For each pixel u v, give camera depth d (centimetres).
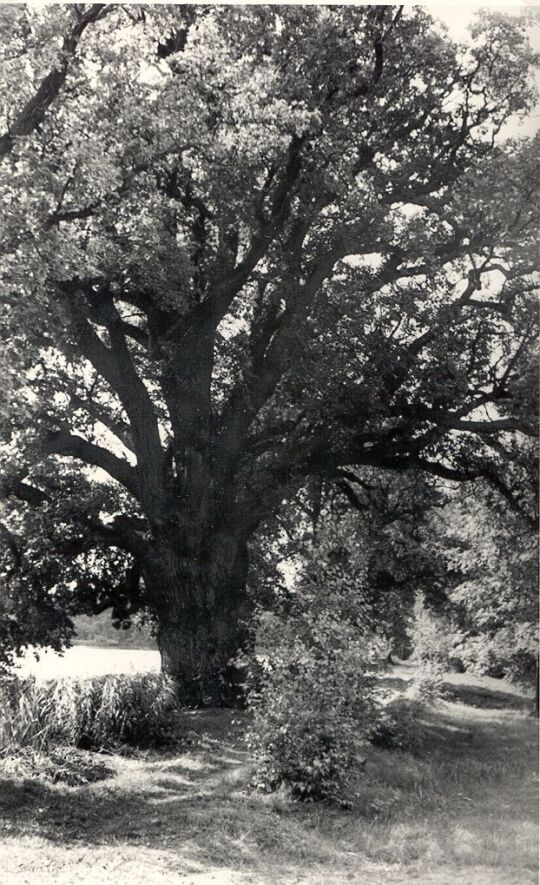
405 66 1392
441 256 1388
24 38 1072
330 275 1393
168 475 1362
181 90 1178
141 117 1149
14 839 722
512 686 1104
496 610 1178
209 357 1362
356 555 1122
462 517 1408
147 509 1341
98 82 1166
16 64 1055
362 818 821
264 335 1403
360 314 1355
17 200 1002
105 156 1070
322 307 1373
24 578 1391
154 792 870
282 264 1377
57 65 1065
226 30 1319
